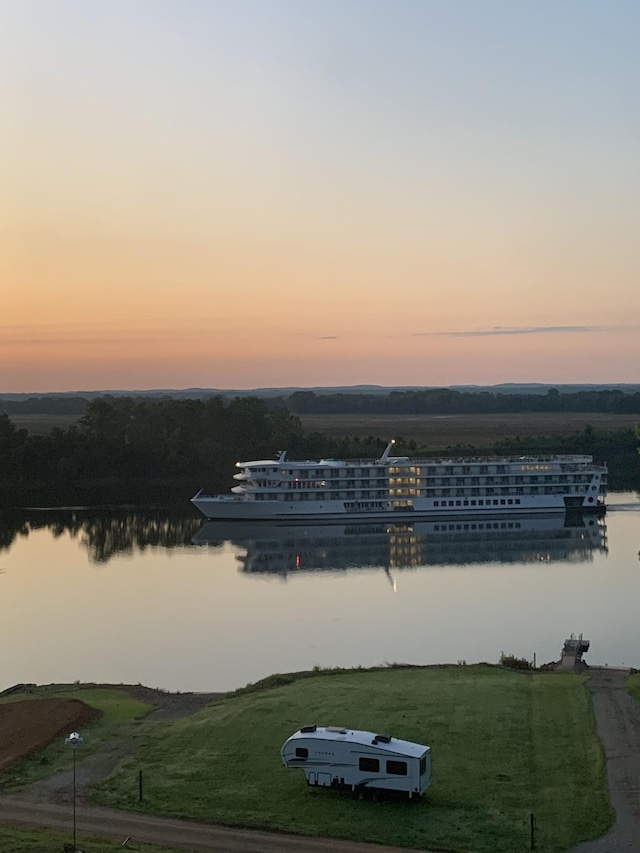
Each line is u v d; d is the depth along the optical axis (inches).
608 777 2608.3
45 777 2664.9
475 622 5265.8
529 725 3031.5
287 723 3073.3
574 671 3905.0
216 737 2967.5
